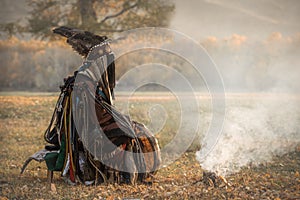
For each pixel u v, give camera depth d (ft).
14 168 53.36
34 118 98.94
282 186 43.32
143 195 40.81
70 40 45.21
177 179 47.01
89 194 41.01
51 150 45.75
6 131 82.23
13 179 47.44
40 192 42.24
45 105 115.55
